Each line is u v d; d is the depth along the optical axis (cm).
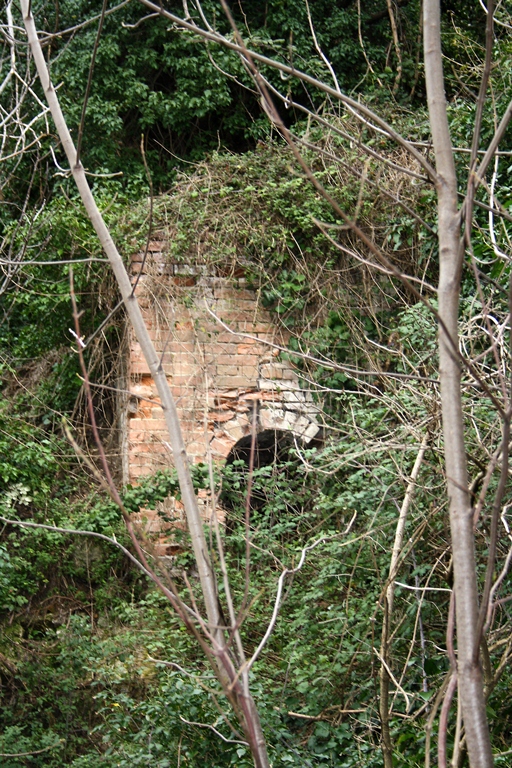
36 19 1175
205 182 891
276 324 878
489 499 429
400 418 514
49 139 1178
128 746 511
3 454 841
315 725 511
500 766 361
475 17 1210
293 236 880
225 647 203
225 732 468
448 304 205
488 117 796
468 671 186
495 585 222
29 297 931
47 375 1062
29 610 791
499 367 231
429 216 862
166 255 866
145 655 679
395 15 1238
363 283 868
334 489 719
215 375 844
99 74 1188
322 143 925
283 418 854
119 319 923
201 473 765
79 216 888
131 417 844
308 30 1192
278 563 707
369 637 536
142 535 214
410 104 1139
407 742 399
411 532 514
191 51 1198
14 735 660
